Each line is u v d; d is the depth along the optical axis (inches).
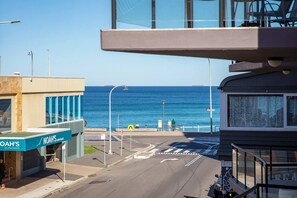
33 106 1266.0
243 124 981.8
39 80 1288.1
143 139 2228.1
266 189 320.2
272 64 359.6
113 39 295.6
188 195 979.3
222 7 299.1
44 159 1293.1
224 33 292.2
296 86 957.8
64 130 1230.9
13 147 1019.3
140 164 1453.0
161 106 6993.1
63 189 1064.2
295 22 303.3
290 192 321.1
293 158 499.5
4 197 955.3
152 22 296.8
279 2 303.7
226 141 986.1
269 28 289.9
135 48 295.4
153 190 1041.5
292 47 288.0
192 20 297.9
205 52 307.3
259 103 976.3
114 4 296.7
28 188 1049.5
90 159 1509.6
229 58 370.3
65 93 1451.8
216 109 6441.9
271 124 970.1
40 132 1171.3
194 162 1483.8
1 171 1043.3
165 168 1368.1
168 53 312.5
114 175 1251.2
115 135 2420.0
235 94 987.9
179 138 2279.8
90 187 1087.6
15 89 1177.4
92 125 4643.2
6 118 1155.9
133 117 5502.0
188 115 5649.6
